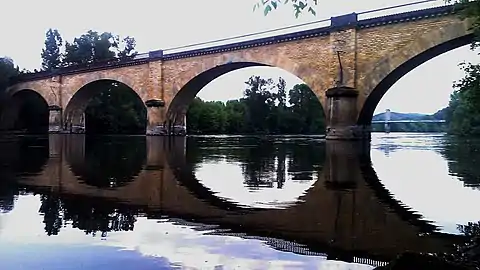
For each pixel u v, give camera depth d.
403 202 9.10
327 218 7.50
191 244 5.87
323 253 5.50
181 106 45.75
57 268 4.89
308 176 13.27
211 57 39.72
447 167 16.17
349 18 29.91
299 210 8.19
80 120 58.19
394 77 29.47
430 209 8.39
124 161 18.12
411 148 27.72
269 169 15.23
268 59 35.38
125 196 9.66
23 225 6.87
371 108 31.03
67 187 10.85
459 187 11.28
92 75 51.50
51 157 19.88
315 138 47.25
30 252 5.47
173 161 18.28
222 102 89.19
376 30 28.78
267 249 5.66
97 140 38.19
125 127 68.31
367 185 11.46
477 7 11.73
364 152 22.95
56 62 84.19
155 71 44.75
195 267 4.95
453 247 5.80
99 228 6.73
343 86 29.91
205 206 8.57
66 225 6.90
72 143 32.56
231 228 6.75
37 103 64.75
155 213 7.87
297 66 33.38
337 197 9.61
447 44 26.42
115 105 68.38
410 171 14.81
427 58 28.72
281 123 81.00
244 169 15.20
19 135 49.53
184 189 10.73
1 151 23.73
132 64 47.03
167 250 5.58
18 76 61.03
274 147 28.55
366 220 7.41
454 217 7.70
